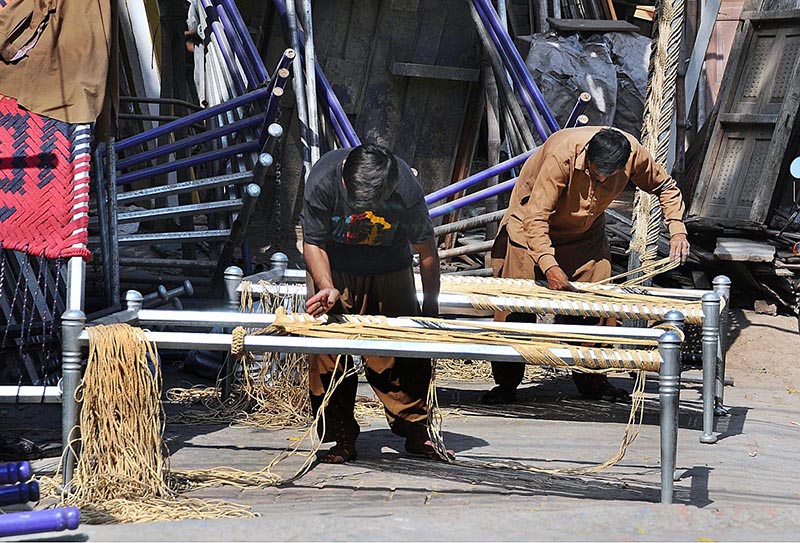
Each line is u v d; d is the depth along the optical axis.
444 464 10.80
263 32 22.98
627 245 24.88
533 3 30.67
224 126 18.78
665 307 12.30
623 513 8.09
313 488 9.65
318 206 9.88
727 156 24.52
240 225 18.38
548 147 14.23
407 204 9.88
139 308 10.45
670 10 18.27
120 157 23.77
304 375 13.69
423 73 23.33
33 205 10.57
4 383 12.93
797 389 17.23
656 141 18.59
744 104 24.34
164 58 23.86
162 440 9.71
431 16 23.38
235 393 14.02
